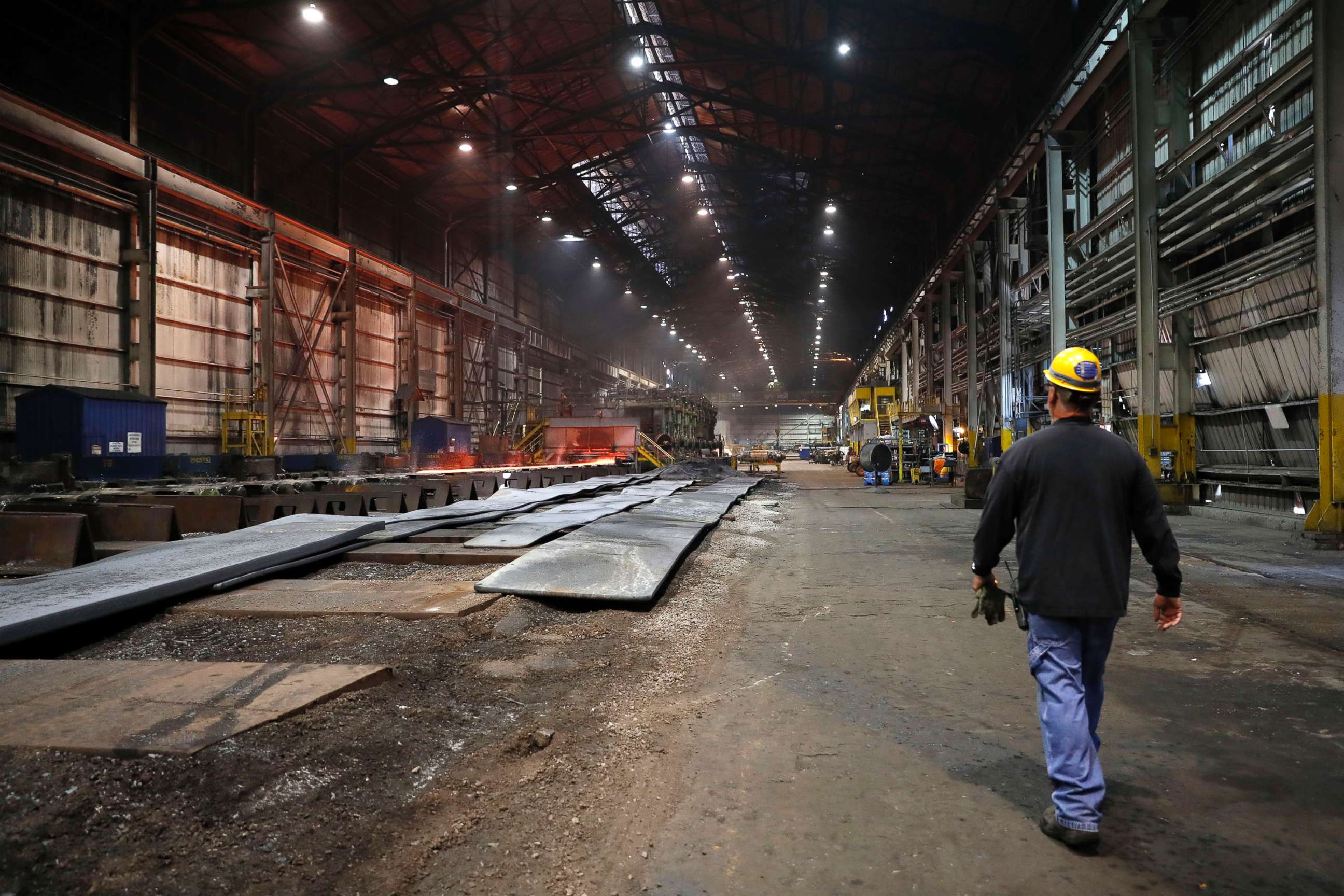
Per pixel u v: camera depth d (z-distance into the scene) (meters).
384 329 31.62
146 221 19.53
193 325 21.69
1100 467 2.44
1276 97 11.15
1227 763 3.09
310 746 2.85
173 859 2.12
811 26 24.77
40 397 16.03
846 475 40.25
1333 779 2.93
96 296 18.84
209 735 2.72
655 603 6.18
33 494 11.82
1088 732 2.42
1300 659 4.65
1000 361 24.72
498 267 43.94
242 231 23.55
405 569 7.46
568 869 2.29
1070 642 2.48
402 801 2.64
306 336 26.33
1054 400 2.66
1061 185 19.20
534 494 13.82
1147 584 7.14
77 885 1.98
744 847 2.42
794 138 34.88
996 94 24.92
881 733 3.43
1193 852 2.38
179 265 21.27
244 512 9.25
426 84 24.64
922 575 7.93
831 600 6.59
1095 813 2.36
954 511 16.17
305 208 26.66
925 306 42.38
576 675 4.33
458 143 29.78
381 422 31.08
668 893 2.15
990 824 2.56
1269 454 12.46
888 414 34.09
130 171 18.97
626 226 48.62
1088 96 17.39
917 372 45.00
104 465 15.99
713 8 23.92
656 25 25.16
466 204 37.56
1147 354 14.23
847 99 28.84
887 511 16.34
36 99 17.14
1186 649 4.91
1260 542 10.04
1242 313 12.52
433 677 4.10
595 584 6.16
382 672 3.76
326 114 26.55
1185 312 14.18
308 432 26.47
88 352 18.62
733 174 38.62
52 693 3.20
